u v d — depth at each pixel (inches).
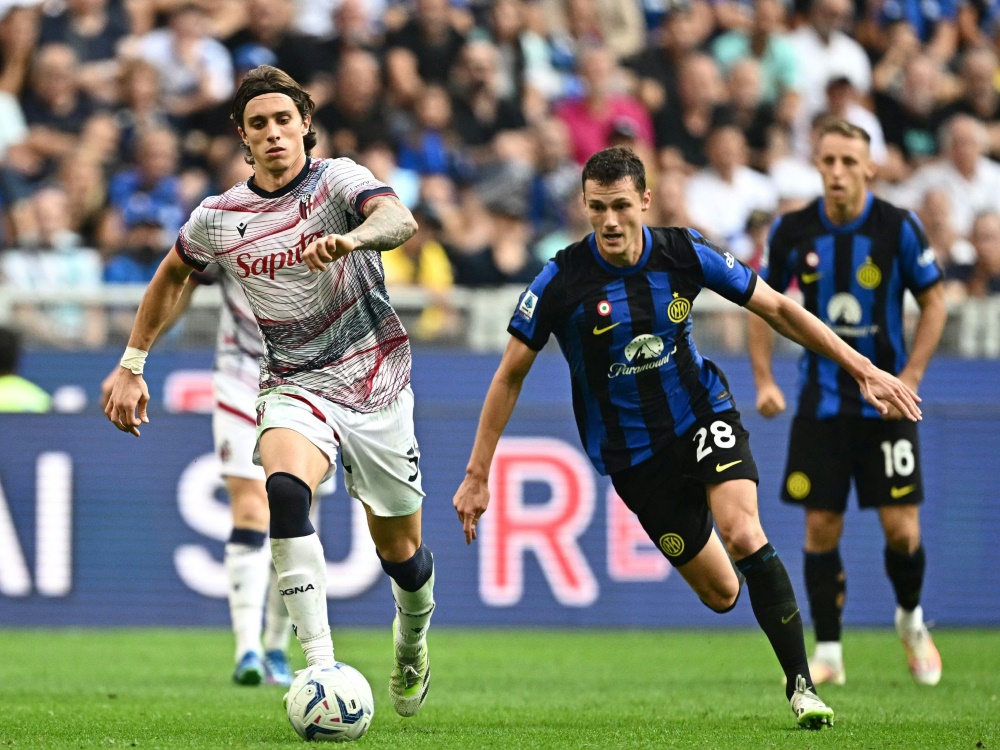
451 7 2009.1
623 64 2018.9
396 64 1883.6
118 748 590.6
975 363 1546.5
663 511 701.9
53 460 1374.3
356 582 1380.4
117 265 1669.5
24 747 594.9
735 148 1900.8
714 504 675.4
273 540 609.0
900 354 962.1
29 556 1368.1
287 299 631.2
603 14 2138.3
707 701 832.3
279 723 692.1
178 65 1882.4
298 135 625.0
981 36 2247.8
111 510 1381.6
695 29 2082.9
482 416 687.1
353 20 1927.9
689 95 1998.0
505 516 1409.9
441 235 1724.9
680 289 675.4
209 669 1046.4
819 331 666.2
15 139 1830.7
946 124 2085.4
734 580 722.8
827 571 957.2
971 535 1450.5
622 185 647.1
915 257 944.9
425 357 1493.6
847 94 1998.0
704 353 1504.7
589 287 674.8
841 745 608.7
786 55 2053.4
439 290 1598.2
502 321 1513.3
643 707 793.6
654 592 1422.2
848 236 951.0
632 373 685.9
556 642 1298.0
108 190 1768.0
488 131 1926.7
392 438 640.4
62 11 1905.8
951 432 1454.2
